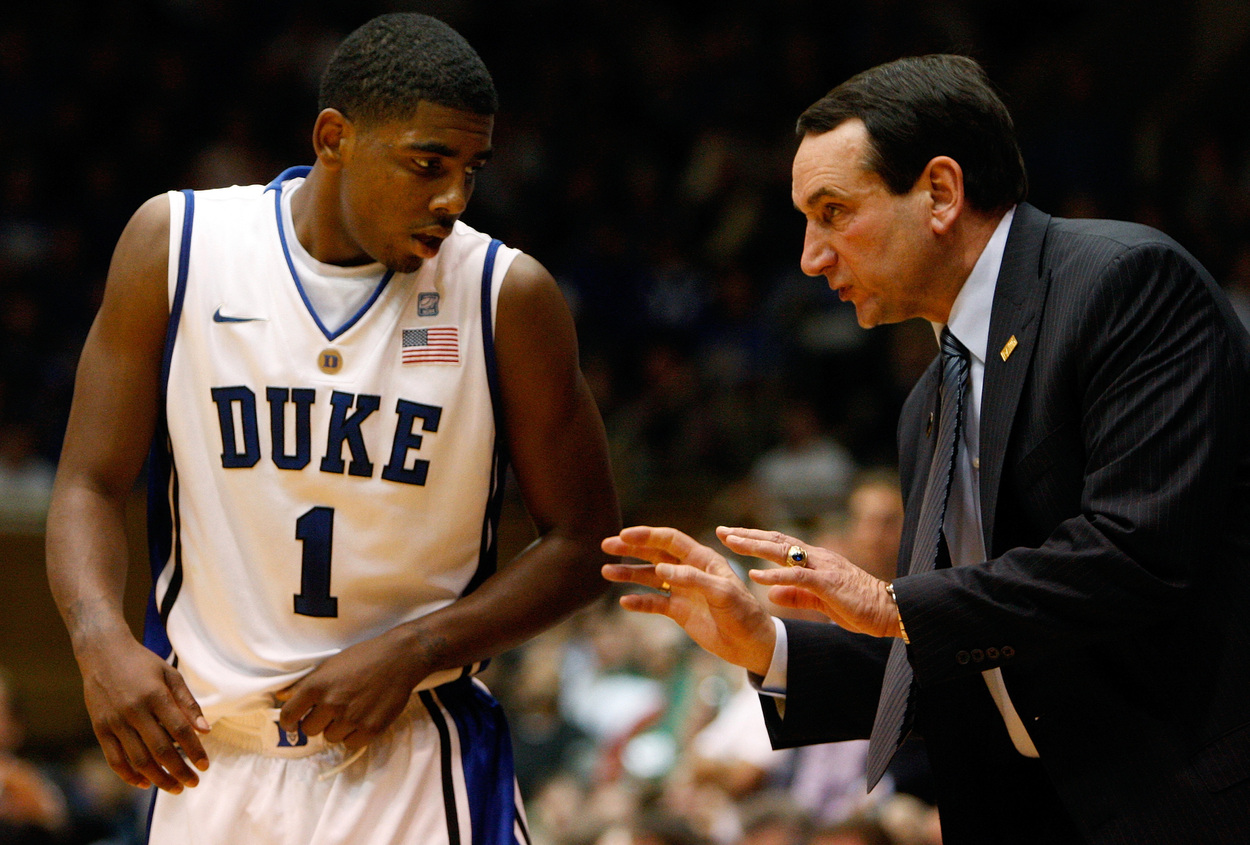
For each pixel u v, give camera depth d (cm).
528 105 3850
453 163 716
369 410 750
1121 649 743
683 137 3806
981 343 789
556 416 780
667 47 3941
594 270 3406
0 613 2661
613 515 810
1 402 2998
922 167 773
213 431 759
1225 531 734
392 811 759
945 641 712
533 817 1855
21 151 3603
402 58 709
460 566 780
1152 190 3139
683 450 2928
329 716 720
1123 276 729
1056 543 712
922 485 844
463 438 763
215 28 3916
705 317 3262
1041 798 838
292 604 752
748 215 3381
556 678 2255
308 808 755
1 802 1680
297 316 756
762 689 859
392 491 751
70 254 3369
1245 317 2666
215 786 766
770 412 2898
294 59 3788
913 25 3697
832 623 873
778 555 736
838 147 782
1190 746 721
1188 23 3450
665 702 1931
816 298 3108
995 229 790
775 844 1309
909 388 2816
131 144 3672
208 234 769
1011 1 3731
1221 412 710
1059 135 3278
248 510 753
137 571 2498
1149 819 721
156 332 764
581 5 4097
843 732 869
